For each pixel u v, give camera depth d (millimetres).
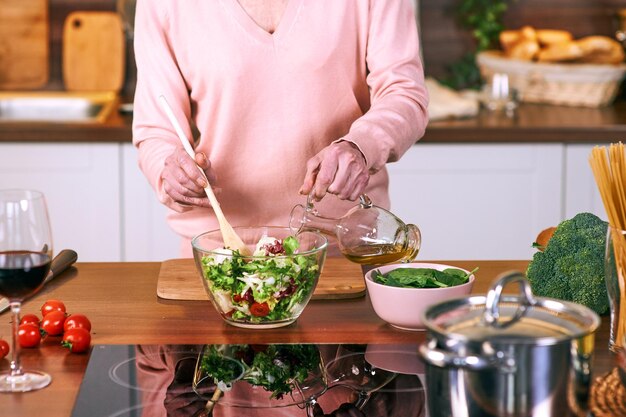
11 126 3018
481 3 3684
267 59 1939
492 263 1856
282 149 1985
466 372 999
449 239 3154
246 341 1428
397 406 1183
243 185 2021
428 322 1012
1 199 1270
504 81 3332
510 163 3104
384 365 1322
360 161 1684
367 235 1617
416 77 1932
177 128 1705
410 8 1983
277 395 1222
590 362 1042
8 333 1472
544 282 1502
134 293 1681
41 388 1257
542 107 3414
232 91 1949
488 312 1014
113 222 3104
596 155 1313
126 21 3320
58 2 3641
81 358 1371
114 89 3666
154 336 1453
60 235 3107
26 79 3664
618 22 3621
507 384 987
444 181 3113
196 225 2049
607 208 1322
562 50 3398
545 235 1651
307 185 1646
